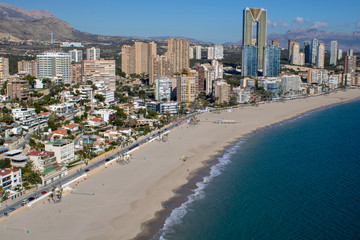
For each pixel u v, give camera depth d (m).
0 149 199.00
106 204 157.50
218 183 184.62
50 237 129.38
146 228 138.25
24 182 173.88
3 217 140.62
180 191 174.00
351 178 190.50
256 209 154.25
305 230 136.25
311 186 179.25
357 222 141.25
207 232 136.12
